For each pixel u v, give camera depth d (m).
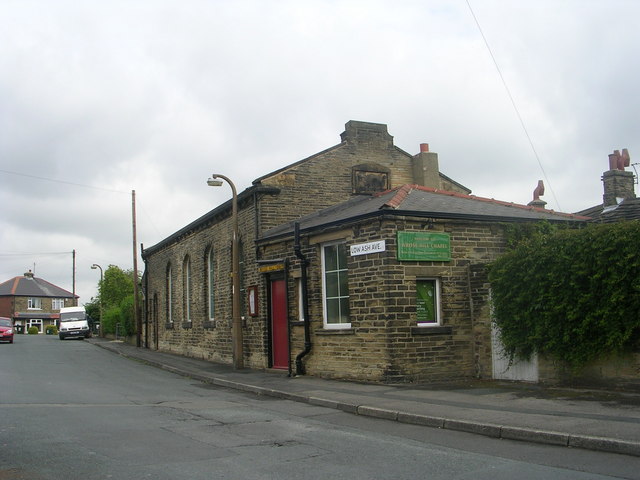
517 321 11.64
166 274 29.73
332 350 14.14
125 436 8.12
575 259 10.48
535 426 7.63
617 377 10.09
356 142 19.58
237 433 8.38
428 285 13.27
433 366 12.82
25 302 79.19
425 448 7.23
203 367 19.42
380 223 12.77
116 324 45.50
